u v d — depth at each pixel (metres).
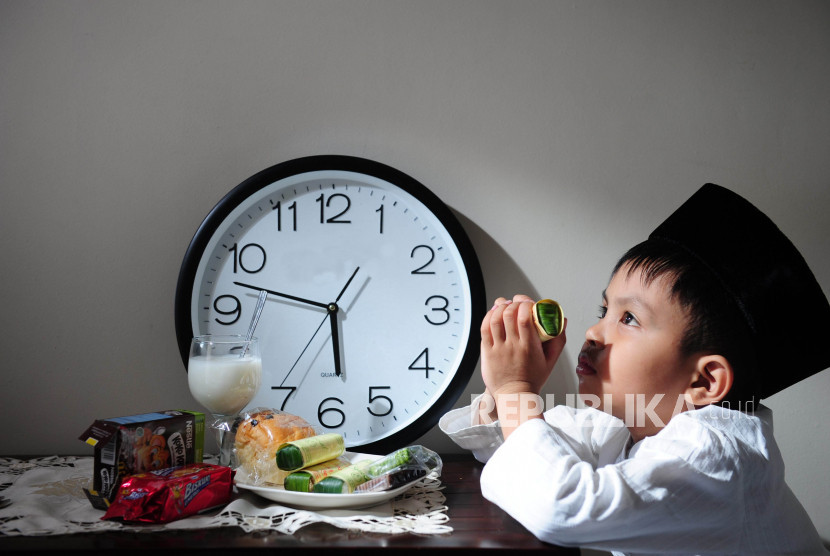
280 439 0.83
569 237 1.07
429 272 1.04
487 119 1.06
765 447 0.77
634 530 0.70
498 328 0.85
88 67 1.03
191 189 1.04
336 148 1.05
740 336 0.80
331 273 1.03
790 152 1.08
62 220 1.03
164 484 0.73
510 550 0.69
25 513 0.74
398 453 0.83
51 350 1.03
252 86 1.04
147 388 1.04
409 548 0.68
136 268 1.04
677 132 1.07
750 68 1.08
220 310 1.01
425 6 1.05
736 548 0.75
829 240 1.08
